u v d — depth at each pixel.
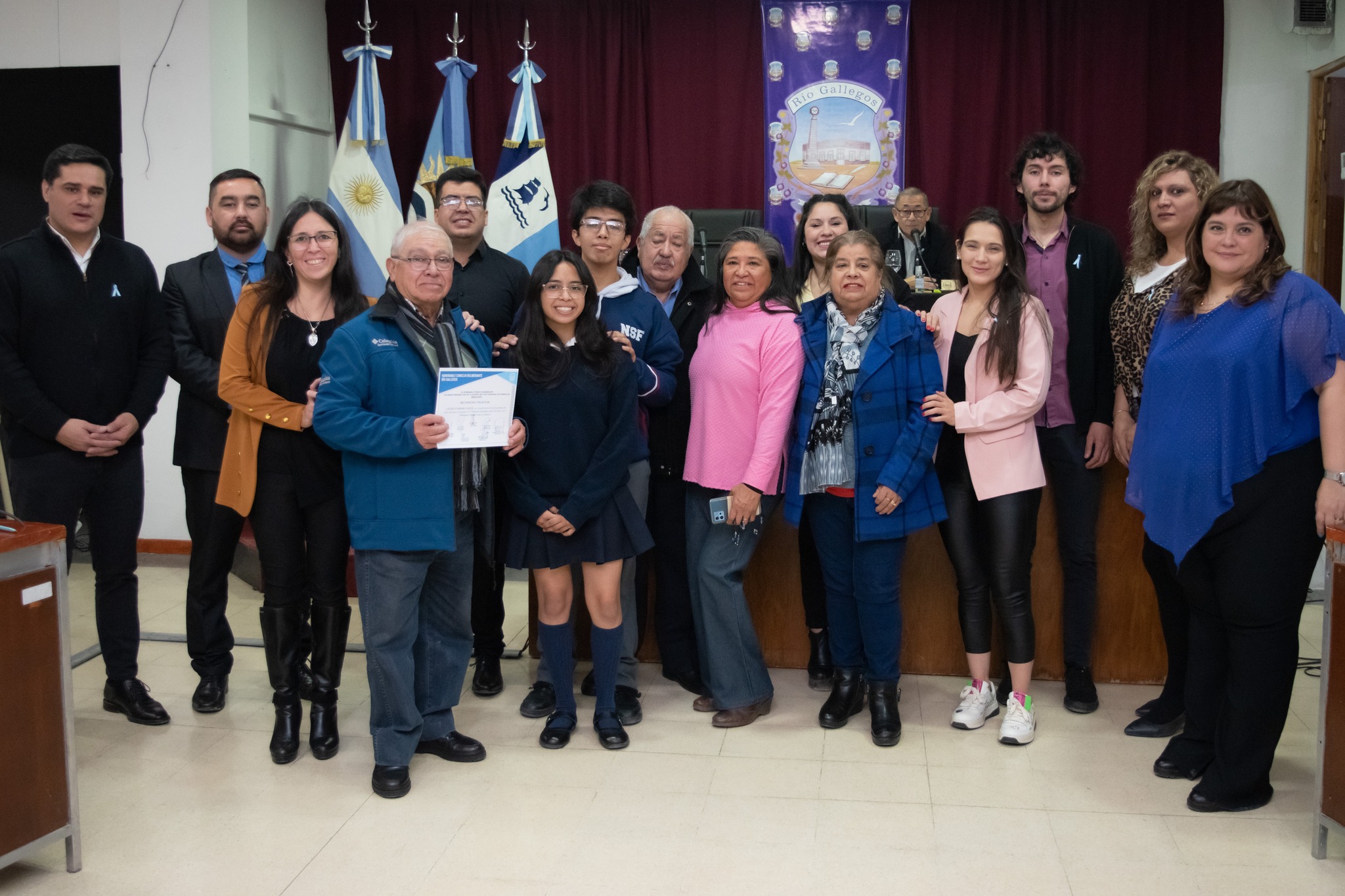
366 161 5.52
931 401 2.85
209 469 3.23
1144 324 2.98
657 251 3.20
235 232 3.34
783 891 2.19
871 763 2.81
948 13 6.00
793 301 3.05
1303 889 2.19
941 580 3.47
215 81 5.10
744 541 3.00
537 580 2.92
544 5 6.20
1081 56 5.90
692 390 3.04
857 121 6.09
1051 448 3.21
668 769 2.78
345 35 6.20
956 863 2.30
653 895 2.18
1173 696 2.98
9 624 2.14
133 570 3.15
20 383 2.89
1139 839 2.40
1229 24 5.80
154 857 2.34
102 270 3.04
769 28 6.06
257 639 3.93
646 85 6.25
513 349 2.80
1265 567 2.41
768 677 3.13
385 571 2.60
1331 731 2.26
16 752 2.16
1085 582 3.21
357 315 2.81
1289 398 2.37
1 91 5.45
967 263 2.92
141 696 3.12
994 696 3.12
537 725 3.10
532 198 5.65
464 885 2.22
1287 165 5.80
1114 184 5.94
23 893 2.20
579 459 2.80
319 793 2.65
